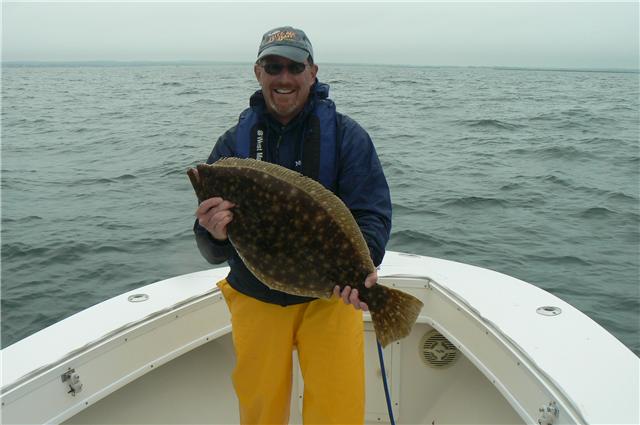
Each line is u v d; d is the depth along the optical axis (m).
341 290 2.16
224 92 52.53
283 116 2.48
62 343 2.85
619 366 2.46
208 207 2.15
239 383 2.62
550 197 11.82
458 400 3.37
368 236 2.33
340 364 2.48
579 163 16.14
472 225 9.80
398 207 10.87
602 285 7.32
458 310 3.14
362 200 2.42
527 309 3.06
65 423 2.89
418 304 2.12
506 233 9.38
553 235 9.31
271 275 2.21
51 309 6.82
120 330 2.89
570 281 7.45
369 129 23.44
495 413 3.14
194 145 19.50
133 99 45.12
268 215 2.17
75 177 14.45
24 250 8.77
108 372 2.81
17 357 2.71
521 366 2.54
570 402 2.20
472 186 12.73
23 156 18.20
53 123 28.48
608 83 97.69
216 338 3.51
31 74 139.00
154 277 7.68
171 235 9.42
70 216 10.69
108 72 152.75
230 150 2.59
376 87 61.44
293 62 2.32
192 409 3.34
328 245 2.13
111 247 8.87
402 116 29.25
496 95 51.94
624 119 29.67
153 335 3.05
